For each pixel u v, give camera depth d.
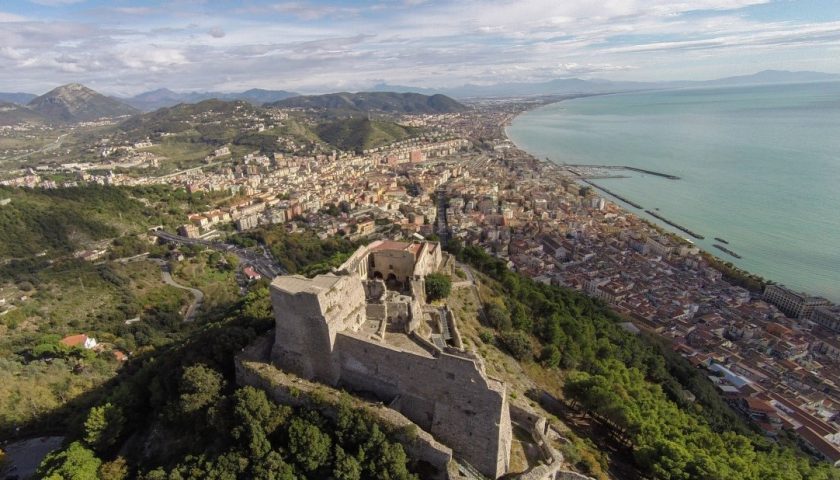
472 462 62.78
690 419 102.19
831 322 192.00
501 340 115.44
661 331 185.88
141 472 70.50
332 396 65.38
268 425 65.19
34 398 111.12
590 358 125.06
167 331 184.38
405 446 60.69
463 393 61.78
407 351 64.62
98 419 80.31
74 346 152.38
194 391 73.56
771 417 135.12
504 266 168.25
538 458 67.31
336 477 59.28
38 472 75.69
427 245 136.12
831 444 124.31
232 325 88.75
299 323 68.94
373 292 87.56
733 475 72.44
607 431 93.31
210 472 63.19
